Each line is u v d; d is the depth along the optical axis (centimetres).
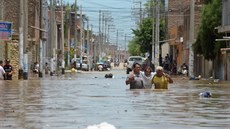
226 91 3444
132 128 1505
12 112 1933
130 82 3347
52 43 8012
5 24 5878
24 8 5659
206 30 6400
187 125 1579
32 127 1513
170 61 10081
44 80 5347
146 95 2866
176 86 4212
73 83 4591
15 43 6606
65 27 13375
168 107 2162
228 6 5747
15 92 3173
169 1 11438
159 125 1577
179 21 11119
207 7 6469
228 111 2011
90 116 1803
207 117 1798
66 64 11525
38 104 2286
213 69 6800
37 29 8350
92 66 14050
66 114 1864
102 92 3155
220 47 6281
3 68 5381
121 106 2194
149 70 3325
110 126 1439
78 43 15588
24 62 5622
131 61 9300
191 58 6550
